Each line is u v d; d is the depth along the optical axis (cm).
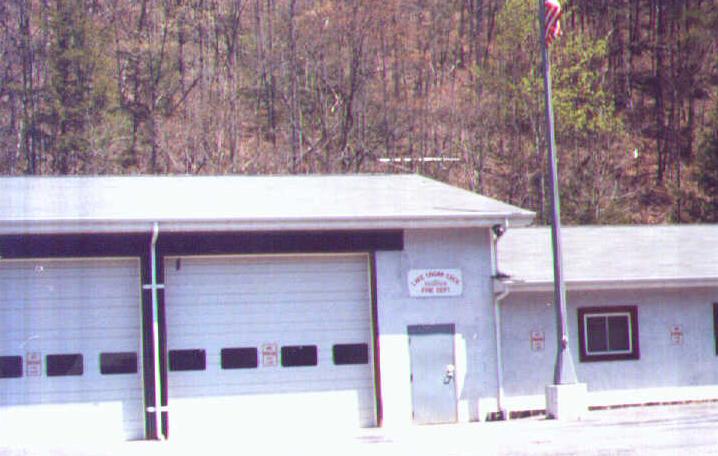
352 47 7281
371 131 6944
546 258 2823
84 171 6562
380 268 2481
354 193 2723
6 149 6581
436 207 2561
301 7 7681
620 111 7925
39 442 2303
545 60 2497
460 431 2223
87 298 2347
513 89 6350
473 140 6644
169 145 6756
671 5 8556
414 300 2498
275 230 2395
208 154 6750
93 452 2073
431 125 6881
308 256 2458
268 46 7519
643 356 2708
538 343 2630
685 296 2755
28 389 2317
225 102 7194
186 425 2366
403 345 2483
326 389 2447
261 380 2416
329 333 2459
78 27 6800
